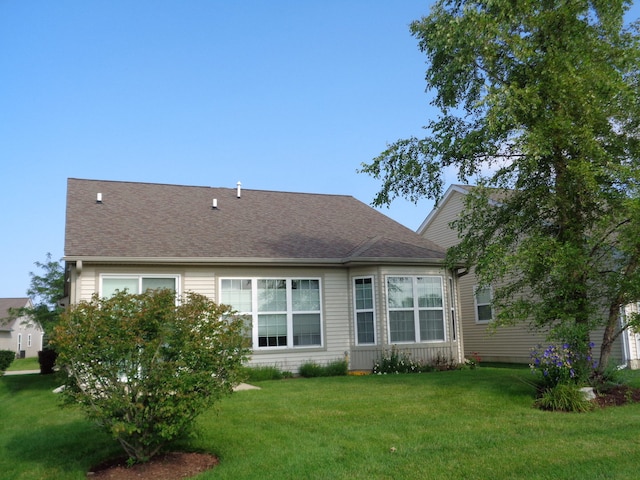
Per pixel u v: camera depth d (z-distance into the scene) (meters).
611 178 10.49
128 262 14.25
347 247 17.48
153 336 6.70
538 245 10.46
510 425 8.36
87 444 8.10
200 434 7.82
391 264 16.64
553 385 10.39
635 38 11.18
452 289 17.95
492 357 22.38
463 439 7.58
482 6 11.98
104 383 6.57
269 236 17.33
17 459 7.59
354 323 16.73
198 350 6.74
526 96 10.51
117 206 17.33
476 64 11.88
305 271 16.50
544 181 11.66
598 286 11.26
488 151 11.79
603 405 9.92
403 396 10.78
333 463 6.65
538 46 11.43
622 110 10.74
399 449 7.18
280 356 15.83
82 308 6.74
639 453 6.68
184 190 19.89
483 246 12.47
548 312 10.83
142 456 6.82
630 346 17.38
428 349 16.69
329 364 16.02
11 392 15.25
